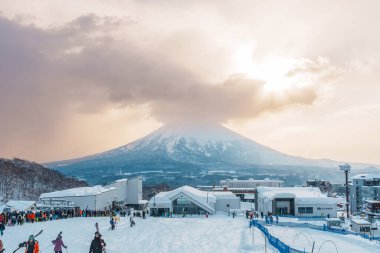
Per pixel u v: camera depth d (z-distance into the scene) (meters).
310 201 116.19
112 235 60.34
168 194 126.56
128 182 163.50
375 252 45.78
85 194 118.50
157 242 52.81
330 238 59.09
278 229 74.19
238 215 120.94
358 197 172.12
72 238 52.97
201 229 71.56
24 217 75.81
